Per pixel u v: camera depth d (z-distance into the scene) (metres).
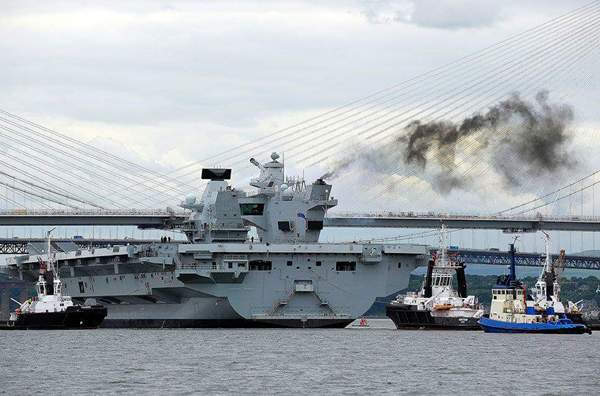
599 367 160.12
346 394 129.62
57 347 192.62
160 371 151.62
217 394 129.12
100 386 135.75
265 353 177.88
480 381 142.12
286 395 128.75
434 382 140.75
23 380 142.12
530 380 143.62
